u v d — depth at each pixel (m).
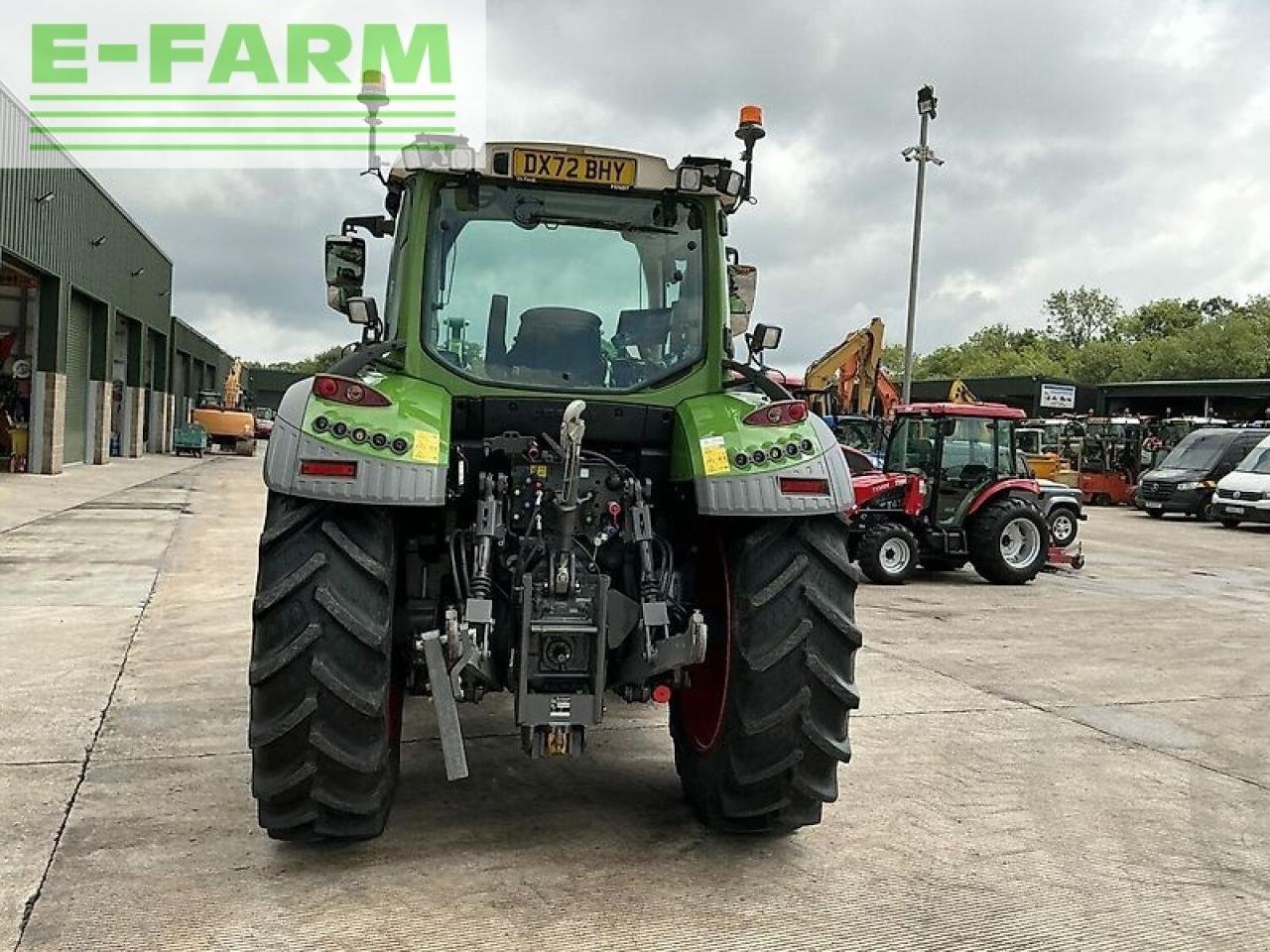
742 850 3.75
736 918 3.22
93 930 2.98
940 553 12.09
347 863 3.49
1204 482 22.16
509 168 3.84
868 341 19.38
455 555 3.79
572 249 3.98
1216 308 81.88
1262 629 9.28
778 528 3.69
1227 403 35.75
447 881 3.38
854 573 3.69
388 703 3.47
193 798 4.05
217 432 37.88
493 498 3.66
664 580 3.79
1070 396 36.09
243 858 3.51
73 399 24.44
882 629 8.66
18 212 18.61
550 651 3.49
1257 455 21.41
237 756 4.59
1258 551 16.77
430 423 3.46
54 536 12.30
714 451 3.62
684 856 3.67
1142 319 80.50
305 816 3.36
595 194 4.00
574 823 3.94
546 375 3.94
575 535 3.76
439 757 4.71
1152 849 3.96
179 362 40.81
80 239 22.98
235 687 5.76
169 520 14.41
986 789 4.57
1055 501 13.85
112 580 9.34
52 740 4.74
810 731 3.56
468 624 3.44
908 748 5.15
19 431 21.83
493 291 3.93
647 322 4.02
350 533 3.41
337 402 3.40
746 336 4.29
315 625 3.29
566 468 3.44
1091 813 4.33
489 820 3.94
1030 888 3.56
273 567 3.35
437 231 3.91
